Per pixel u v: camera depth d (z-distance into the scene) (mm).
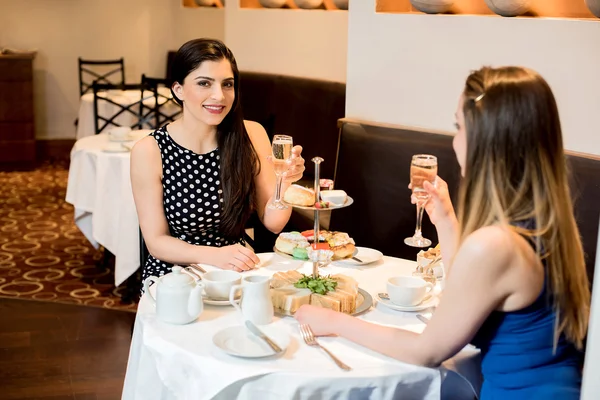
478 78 1747
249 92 5594
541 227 1709
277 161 2314
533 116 1679
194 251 2537
